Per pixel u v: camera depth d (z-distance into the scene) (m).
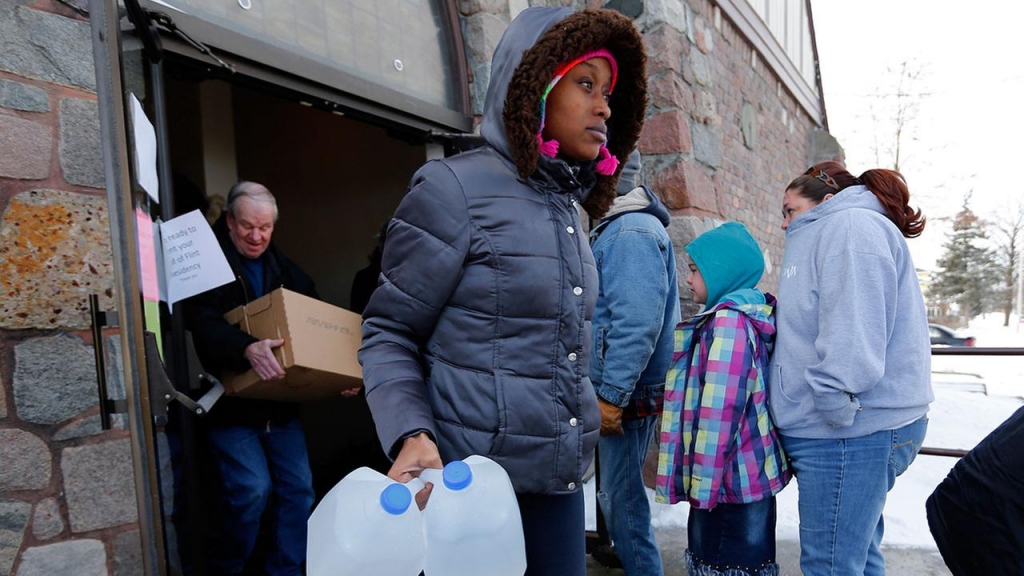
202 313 1.75
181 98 3.16
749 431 1.55
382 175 3.57
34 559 1.23
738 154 4.16
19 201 1.23
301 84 1.94
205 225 1.45
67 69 1.29
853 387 1.36
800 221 1.61
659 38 2.97
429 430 0.89
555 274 0.98
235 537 1.89
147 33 1.22
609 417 1.69
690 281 1.80
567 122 1.05
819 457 1.49
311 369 1.70
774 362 1.58
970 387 6.41
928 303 28.77
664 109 2.97
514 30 1.01
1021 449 0.94
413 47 2.51
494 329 0.96
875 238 1.42
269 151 3.82
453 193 0.96
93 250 1.32
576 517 1.09
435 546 0.80
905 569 2.19
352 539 0.75
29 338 1.24
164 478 1.17
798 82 6.00
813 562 1.51
